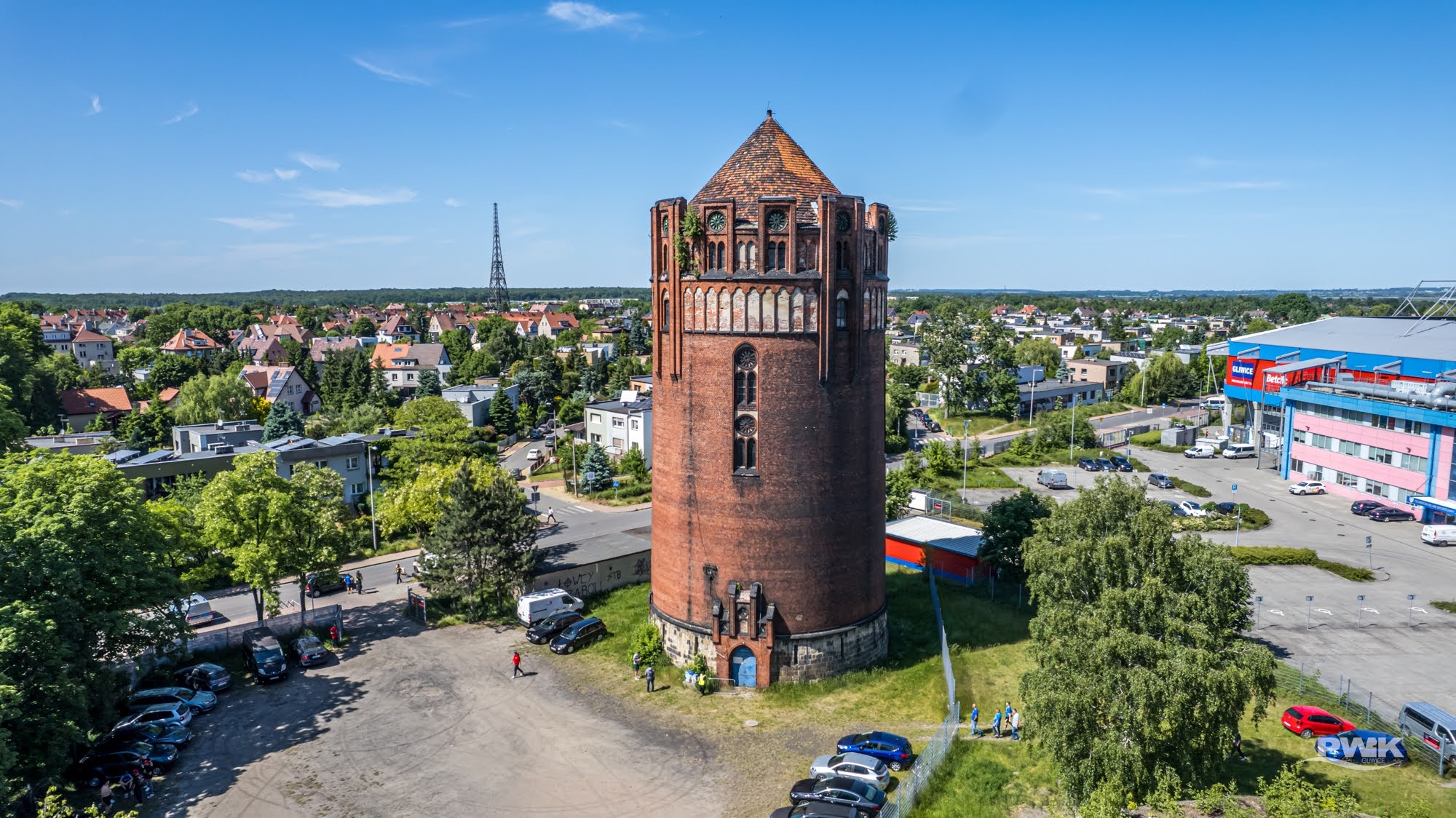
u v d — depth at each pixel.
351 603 68.62
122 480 49.56
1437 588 67.94
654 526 53.34
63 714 38.84
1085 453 128.25
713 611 48.97
